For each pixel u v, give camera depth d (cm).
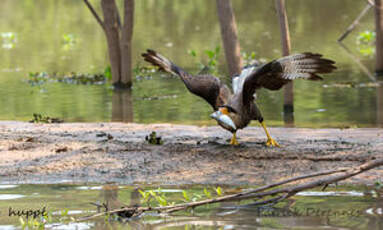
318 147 1148
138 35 3281
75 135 1326
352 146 1148
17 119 1638
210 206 837
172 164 1070
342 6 4022
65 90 2122
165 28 3522
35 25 3947
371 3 2416
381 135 1266
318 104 1781
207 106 1816
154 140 1223
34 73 2425
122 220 781
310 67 948
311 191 894
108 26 2152
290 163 1048
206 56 2655
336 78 2175
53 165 1079
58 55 2892
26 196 902
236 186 942
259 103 1847
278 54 2589
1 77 2372
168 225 753
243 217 776
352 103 1766
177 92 2069
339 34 3103
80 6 4819
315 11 3866
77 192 924
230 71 1917
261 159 1080
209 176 999
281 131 1356
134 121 1598
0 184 977
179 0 4859
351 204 816
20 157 1136
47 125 1470
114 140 1251
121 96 2005
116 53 2173
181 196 893
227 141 1230
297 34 3105
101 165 1075
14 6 5016
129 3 2128
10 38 3400
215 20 3781
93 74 2416
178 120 1602
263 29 3306
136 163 1081
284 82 1016
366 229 708
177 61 2533
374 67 2333
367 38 2930
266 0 4406
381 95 1862
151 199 877
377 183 917
